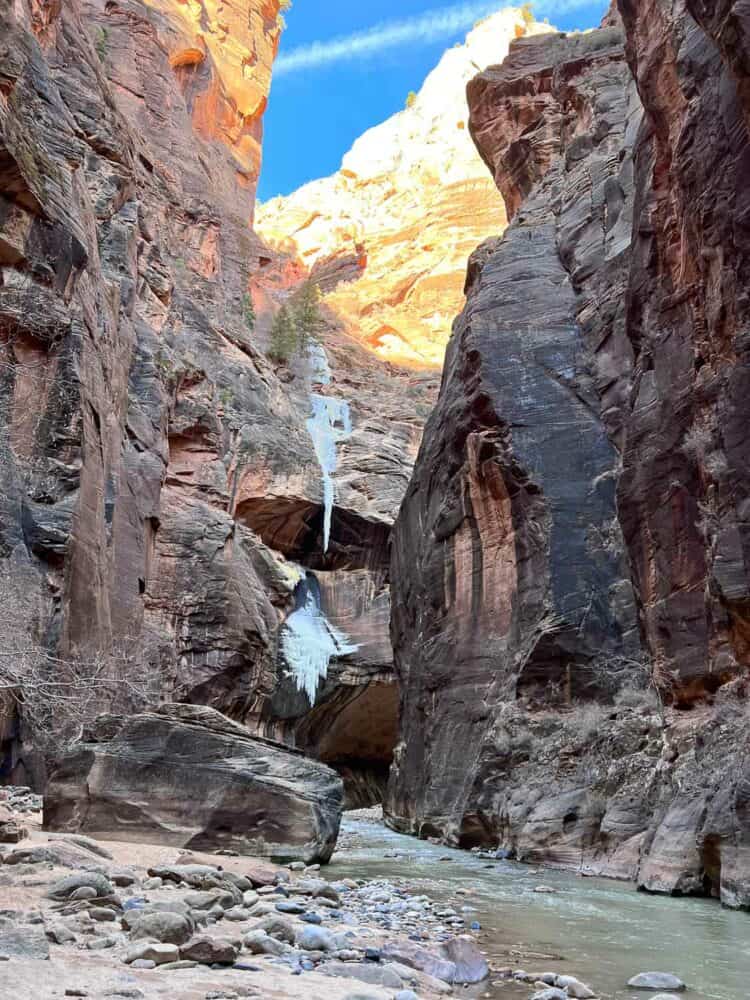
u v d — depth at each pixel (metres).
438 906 8.84
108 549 25.08
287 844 11.07
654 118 15.27
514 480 19.45
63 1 32.44
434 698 20.80
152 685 27.52
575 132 28.88
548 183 27.95
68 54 32.03
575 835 13.65
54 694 16.20
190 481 34.50
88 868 7.92
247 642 32.50
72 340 21.80
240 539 36.00
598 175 24.02
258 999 4.41
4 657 15.57
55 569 19.58
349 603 39.56
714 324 12.70
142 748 11.34
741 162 11.91
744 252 11.77
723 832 9.86
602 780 14.17
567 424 19.80
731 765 10.59
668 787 12.45
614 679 16.56
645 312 16.05
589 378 20.45
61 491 20.47
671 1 14.58
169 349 34.31
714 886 10.12
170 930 5.55
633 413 15.55
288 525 39.81
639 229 16.42
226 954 5.24
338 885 9.44
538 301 22.66
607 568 17.75
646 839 11.95
